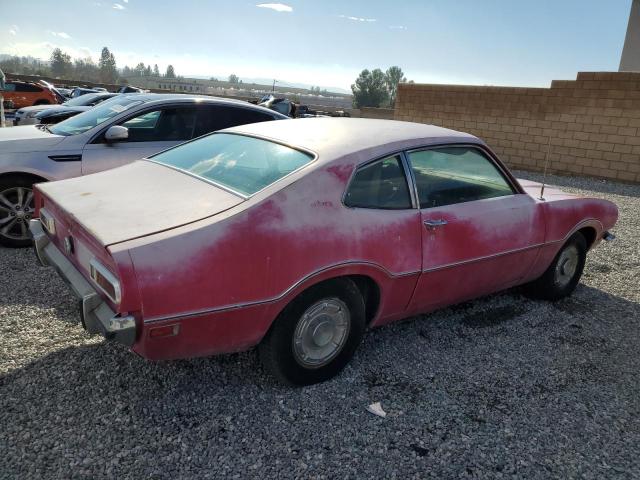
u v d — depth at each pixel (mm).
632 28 18078
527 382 3408
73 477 2393
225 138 3908
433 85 17281
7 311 3973
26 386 3043
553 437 2867
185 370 3303
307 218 2885
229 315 2670
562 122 14312
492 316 4422
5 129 6305
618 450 2793
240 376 3275
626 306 4805
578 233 4730
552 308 4668
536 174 14586
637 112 12844
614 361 3756
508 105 15430
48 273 4770
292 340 2986
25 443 2584
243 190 2979
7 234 5387
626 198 10773
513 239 3971
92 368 3266
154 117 6223
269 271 2734
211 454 2596
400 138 3479
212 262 2572
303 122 3961
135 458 2535
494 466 2625
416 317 4309
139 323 2453
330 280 3037
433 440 2789
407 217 3328
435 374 3439
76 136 5770
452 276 3639
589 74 13531
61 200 3137
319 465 2564
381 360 3578
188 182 3262
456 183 3742
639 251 6625
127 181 3461
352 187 3127
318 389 3182
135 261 2400
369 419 2930
